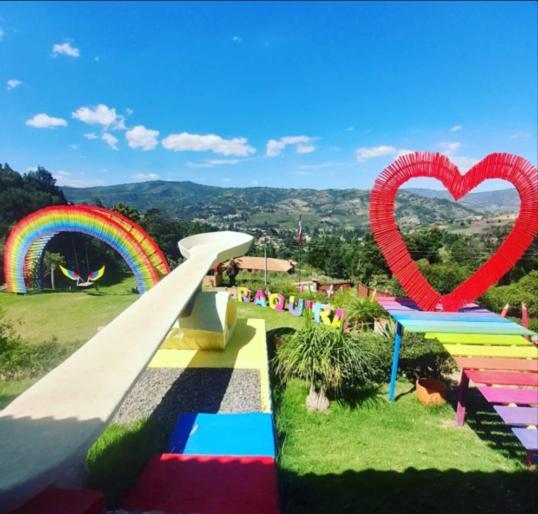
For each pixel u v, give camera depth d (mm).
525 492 5082
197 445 5176
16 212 44219
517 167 7570
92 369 4527
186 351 9242
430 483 5270
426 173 7773
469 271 22094
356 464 5785
